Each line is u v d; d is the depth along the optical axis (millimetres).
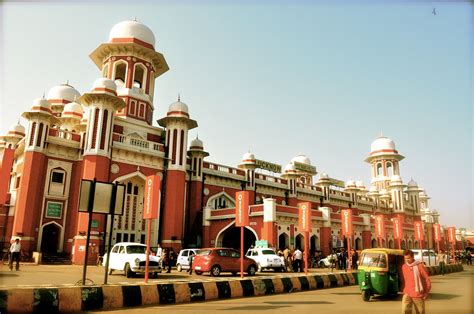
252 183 27656
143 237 20766
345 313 7121
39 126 19109
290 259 18438
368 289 8992
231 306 7781
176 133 22531
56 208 19125
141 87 24000
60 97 28828
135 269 12258
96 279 11406
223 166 26641
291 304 8188
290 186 30641
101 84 19828
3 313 6062
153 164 21672
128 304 7555
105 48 23094
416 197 43094
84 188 8086
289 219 21922
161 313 6895
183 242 21969
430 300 9219
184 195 21984
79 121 25984
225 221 22391
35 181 18406
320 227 24375
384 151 43594
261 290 9898
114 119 21312
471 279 15383
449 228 27188
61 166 19672
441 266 19219
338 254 20141
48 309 6578
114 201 8492
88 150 19000
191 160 24641
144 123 22719
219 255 14055
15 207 19031
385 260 9250
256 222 21766
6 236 20203
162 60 24625
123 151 20453
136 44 23000
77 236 17719
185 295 8383
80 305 6973
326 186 33719
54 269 14461
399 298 9523
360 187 42188
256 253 17625
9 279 10773
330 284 12203
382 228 20844
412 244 36375
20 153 21312
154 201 10391
